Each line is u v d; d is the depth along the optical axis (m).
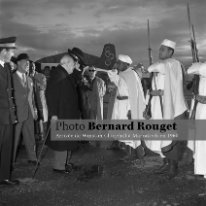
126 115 7.05
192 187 5.18
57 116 5.76
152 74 6.09
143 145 6.93
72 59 5.85
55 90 5.74
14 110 5.24
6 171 5.27
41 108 7.11
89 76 8.19
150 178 5.61
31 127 6.44
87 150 7.58
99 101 8.24
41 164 6.48
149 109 6.15
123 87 7.06
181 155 5.91
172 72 5.75
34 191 5.03
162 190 5.07
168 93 5.75
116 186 5.24
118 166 6.32
